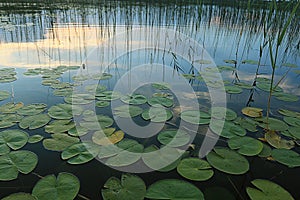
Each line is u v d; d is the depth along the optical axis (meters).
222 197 0.96
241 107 1.74
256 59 3.03
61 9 6.44
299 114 1.64
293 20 4.70
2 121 1.42
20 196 0.93
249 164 1.16
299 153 1.25
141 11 6.20
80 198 0.93
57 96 1.78
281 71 2.62
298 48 3.51
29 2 8.27
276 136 1.39
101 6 7.13
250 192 0.96
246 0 5.91
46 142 1.25
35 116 1.49
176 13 5.60
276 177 1.08
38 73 2.22
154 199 0.92
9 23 4.48
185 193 0.94
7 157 1.13
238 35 4.33
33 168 1.08
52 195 0.93
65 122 1.44
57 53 2.88
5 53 2.80
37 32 3.89
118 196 0.94
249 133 1.42
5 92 1.82
